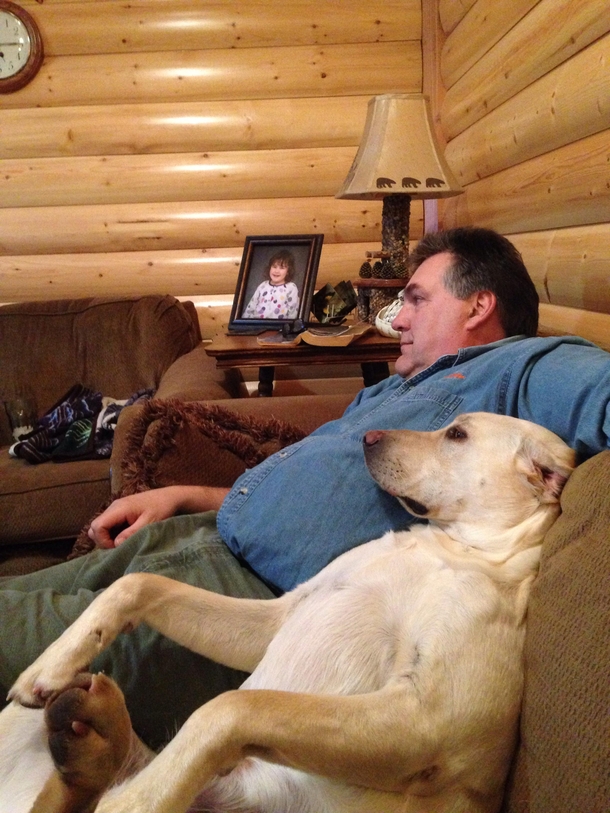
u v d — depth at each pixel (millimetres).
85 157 2900
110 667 940
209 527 1228
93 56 2822
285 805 801
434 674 757
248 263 2490
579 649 664
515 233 2064
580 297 1580
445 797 772
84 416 2289
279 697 711
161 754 703
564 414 911
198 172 2883
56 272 2990
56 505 1965
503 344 1170
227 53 2820
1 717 838
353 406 1424
